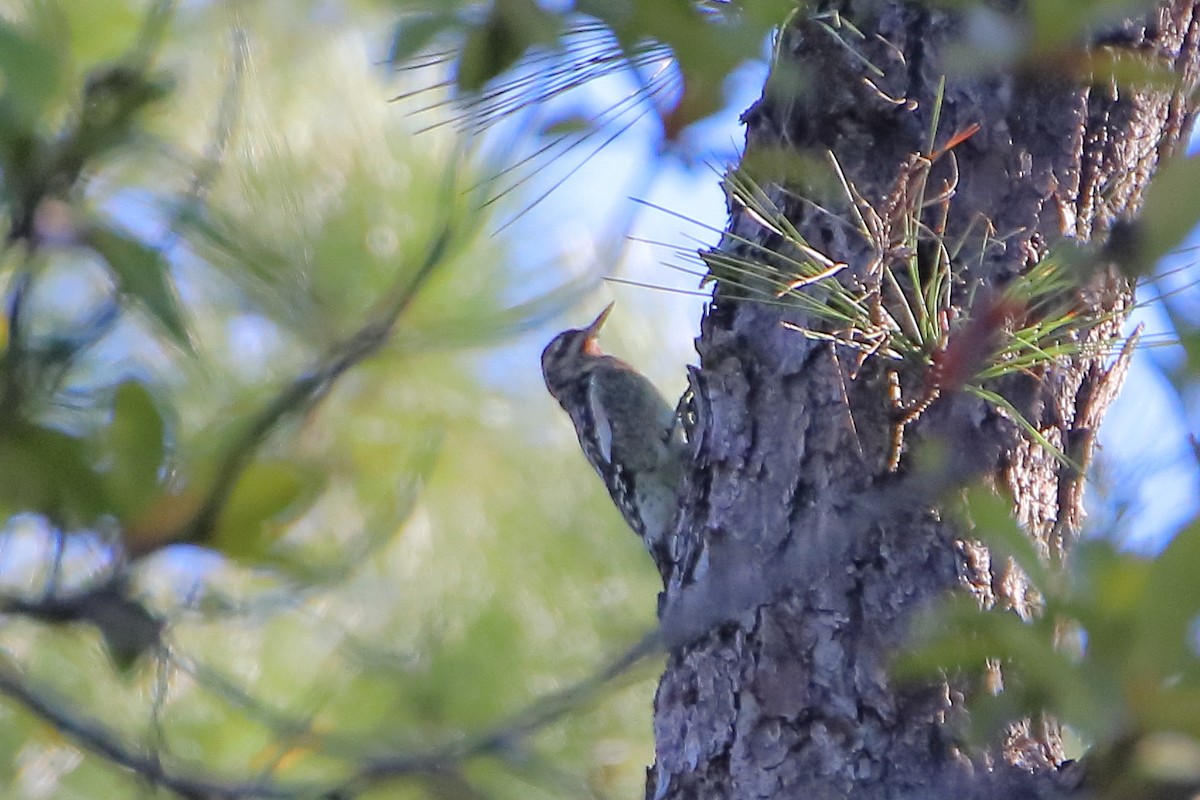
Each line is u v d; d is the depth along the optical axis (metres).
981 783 5.13
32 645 7.20
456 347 5.83
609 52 4.19
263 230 5.96
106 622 3.53
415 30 3.64
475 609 8.48
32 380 3.36
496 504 8.98
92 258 3.28
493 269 7.32
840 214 5.58
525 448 9.17
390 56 3.70
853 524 4.69
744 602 4.38
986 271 5.39
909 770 5.26
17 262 3.45
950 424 5.40
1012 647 2.70
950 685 5.31
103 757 4.20
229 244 4.26
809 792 5.39
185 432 5.56
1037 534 5.36
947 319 5.06
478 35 3.70
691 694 5.80
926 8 5.48
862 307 5.20
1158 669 2.48
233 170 6.73
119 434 3.39
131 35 4.62
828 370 5.65
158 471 3.41
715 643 5.72
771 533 5.65
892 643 5.34
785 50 5.65
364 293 6.53
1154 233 2.56
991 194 5.48
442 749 4.40
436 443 5.53
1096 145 5.59
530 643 8.45
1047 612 2.69
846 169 5.58
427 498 8.74
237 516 3.46
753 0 3.51
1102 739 2.52
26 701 4.23
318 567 3.87
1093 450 5.53
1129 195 5.67
